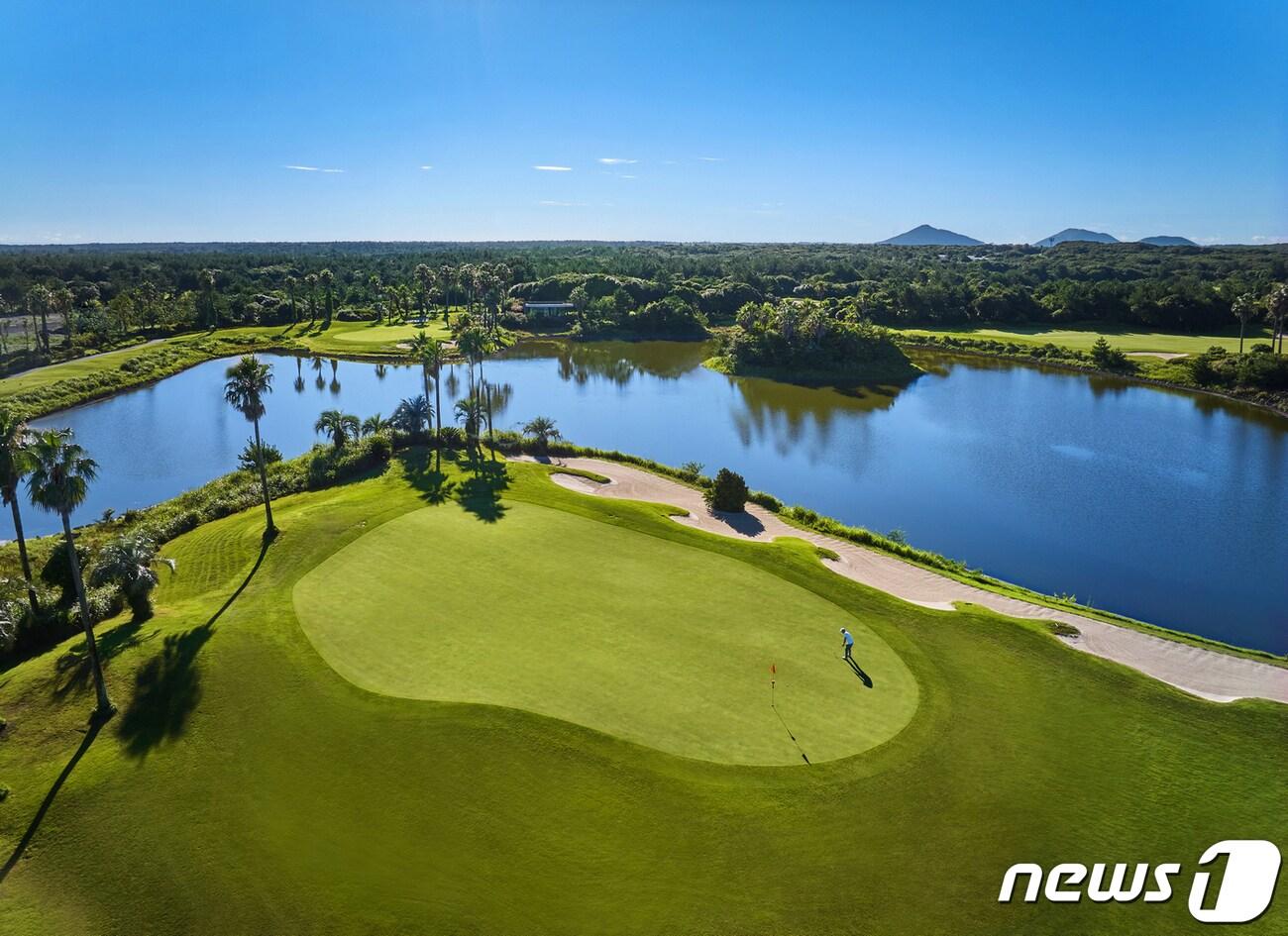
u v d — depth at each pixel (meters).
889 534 58.69
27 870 24.31
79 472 33.66
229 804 26.59
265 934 21.81
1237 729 30.58
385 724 30.33
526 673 33.59
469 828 25.34
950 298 174.00
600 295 180.50
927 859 24.08
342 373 127.94
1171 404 104.94
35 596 40.91
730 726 30.02
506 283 188.62
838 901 22.62
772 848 24.47
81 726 30.78
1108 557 55.81
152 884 23.59
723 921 22.00
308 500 59.47
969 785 27.08
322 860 24.19
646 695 31.94
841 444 85.75
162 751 29.30
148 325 160.00
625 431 91.19
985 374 126.12
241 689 32.81
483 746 29.00
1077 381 120.56
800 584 42.25
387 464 68.12
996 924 21.89
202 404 105.31
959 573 48.34
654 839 24.81
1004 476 74.19
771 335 127.31
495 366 134.25
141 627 38.44
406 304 189.50
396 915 22.23
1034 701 31.98
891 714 30.81
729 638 36.53
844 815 25.73
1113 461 79.38
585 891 22.95
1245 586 51.06
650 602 40.09
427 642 36.28
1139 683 33.56
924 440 87.19
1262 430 91.31
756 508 59.03
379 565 45.19
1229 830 25.36
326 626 37.94
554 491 59.03
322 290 193.00
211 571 45.78
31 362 120.31
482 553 46.66
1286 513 64.44
